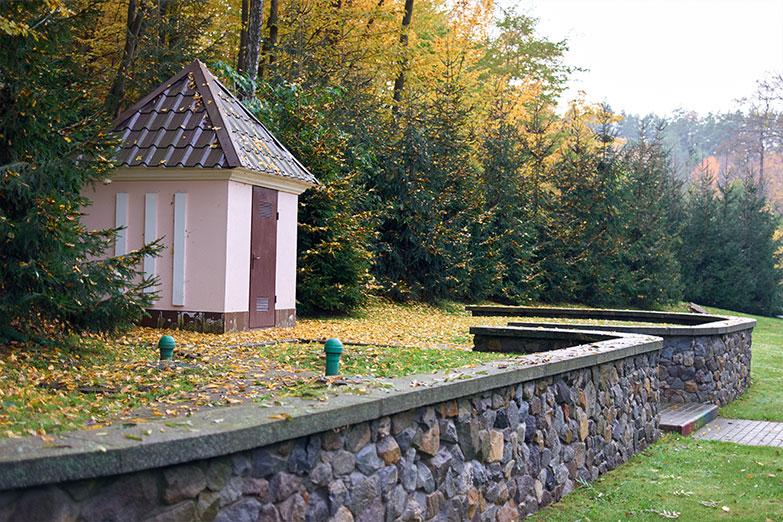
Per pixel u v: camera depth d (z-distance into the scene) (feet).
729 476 24.99
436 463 15.75
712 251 121.19
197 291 40.09
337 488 12.98
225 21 74.02
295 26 75.41
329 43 78.54
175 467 10.20
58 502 8.96
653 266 98.78
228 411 12.09
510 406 18.93
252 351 30.60
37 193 26.45
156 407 16.03
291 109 57.06
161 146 40.78
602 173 94.27
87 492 9.26
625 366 27.94
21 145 27.27
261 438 11.16
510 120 98.27
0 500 8.45
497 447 18.17
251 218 41.93
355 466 13.43
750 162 240.53
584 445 23.54
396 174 68.33
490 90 99.60
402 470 14.67
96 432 10.17
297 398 13.56
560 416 21.84
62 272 26.68
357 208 64.08
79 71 34.14
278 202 44.57
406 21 82.12
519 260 81.87
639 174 104.78
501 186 81.66
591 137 107.14
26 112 26.66
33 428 12.63
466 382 16.40
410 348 33.17
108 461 9.23
